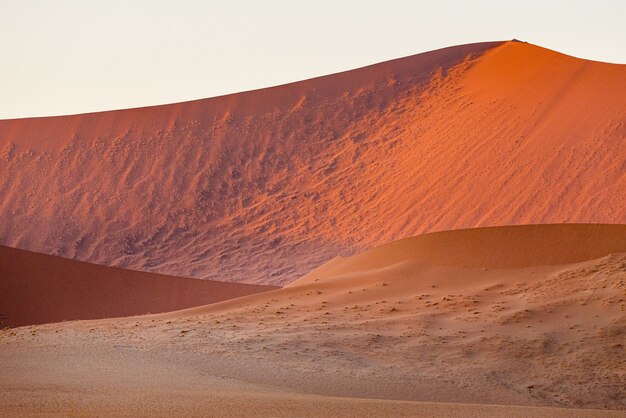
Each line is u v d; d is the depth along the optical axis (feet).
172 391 64.49
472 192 286.25
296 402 61.52
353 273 145.38
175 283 208.44
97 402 57.36
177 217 332.19
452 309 117.39
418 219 290.76
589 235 133.28
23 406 55.21
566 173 268.00
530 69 334.03
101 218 336.29
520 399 84.12
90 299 193.88
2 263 192.75
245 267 293.02
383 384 84.33
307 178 340.39
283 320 115.96
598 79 301.63
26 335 103.65
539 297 117.70
